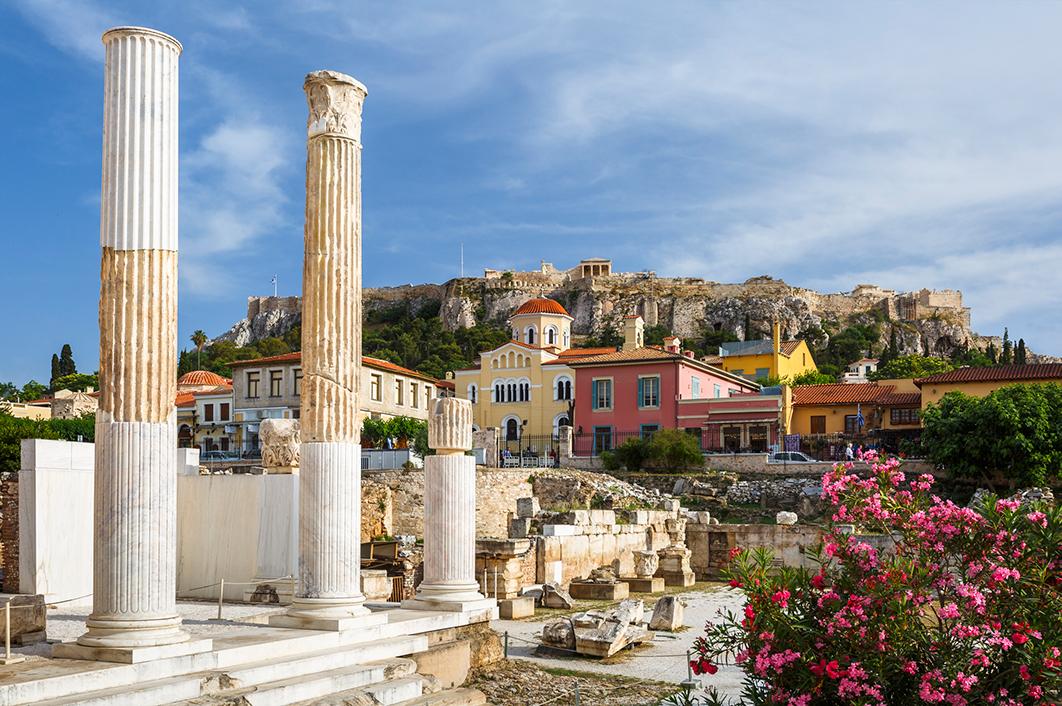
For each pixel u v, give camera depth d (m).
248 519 22.64
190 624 17.61
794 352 118.25
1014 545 12.86
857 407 83.00
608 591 37.88
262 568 22.33
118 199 13.91
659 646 26.23
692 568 50.28
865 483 14.10
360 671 15.66
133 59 14.05
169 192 14.24
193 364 168.62
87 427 80.81
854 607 12.40
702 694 19.75
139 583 13.53
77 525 22.45
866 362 161.25
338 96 17.92
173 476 14.04
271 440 22.70
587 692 19.78
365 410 88.62
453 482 21.25
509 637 27.16
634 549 46.19
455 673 19.02
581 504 54.78
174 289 14.27
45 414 115.12
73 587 22.27
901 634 12.27
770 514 58.72
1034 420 57.06
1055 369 72.50
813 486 60.88
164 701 12.77
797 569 13.77
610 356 81.50
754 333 197.75
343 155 17.88
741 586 13.45
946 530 13.25
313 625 16.92
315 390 17.42
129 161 13.94
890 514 13.77
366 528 43.91
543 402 95.56
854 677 11.93
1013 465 57.50
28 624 15.09
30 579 21.30
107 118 14.09
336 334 17.55
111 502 13.54
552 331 106.81
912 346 199.12
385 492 45.00
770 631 12.80
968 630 11.90
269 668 14.43
